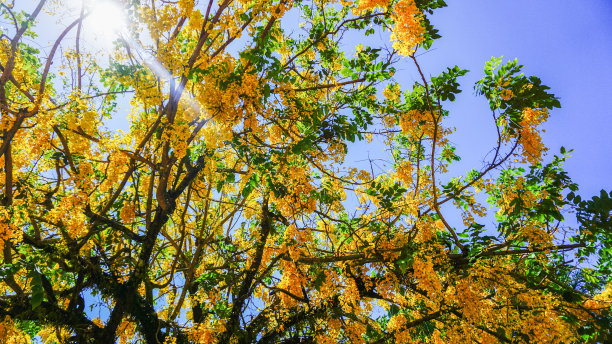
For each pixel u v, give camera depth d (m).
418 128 6.03
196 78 4.52
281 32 5.48
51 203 5.14
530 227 5.36
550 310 5.33
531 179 5.55
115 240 6.11
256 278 6.35
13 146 4.92
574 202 5.01
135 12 4.39
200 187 6.47
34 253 4.80
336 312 6.02
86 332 5.32
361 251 6.00
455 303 5.66
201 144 5.82
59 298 5.48
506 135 5.19
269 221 6.58
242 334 6.04
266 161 4.99
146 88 4.58
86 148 4.80
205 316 6.38
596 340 5.30
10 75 4.34
